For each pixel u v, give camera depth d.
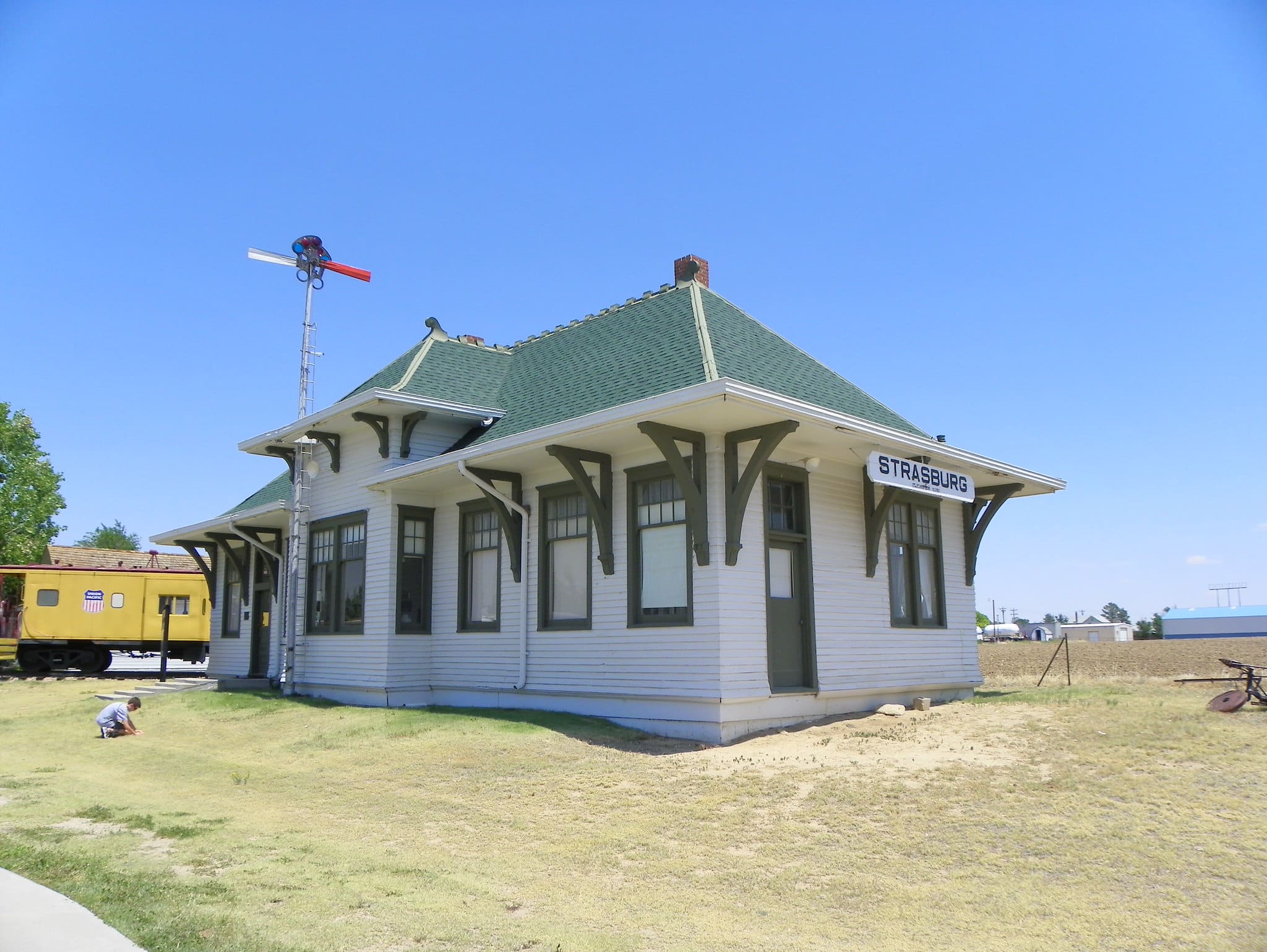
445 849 7.72
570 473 13.20
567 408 14.46
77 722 16.41
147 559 36.16
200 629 29.48
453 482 15.68
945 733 11.06
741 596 12.19
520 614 14.73
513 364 18.41
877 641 14.52
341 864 7.11
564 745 11.45
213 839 7.89
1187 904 5.73
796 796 8.68
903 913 5.90
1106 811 7.46
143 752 13.05
